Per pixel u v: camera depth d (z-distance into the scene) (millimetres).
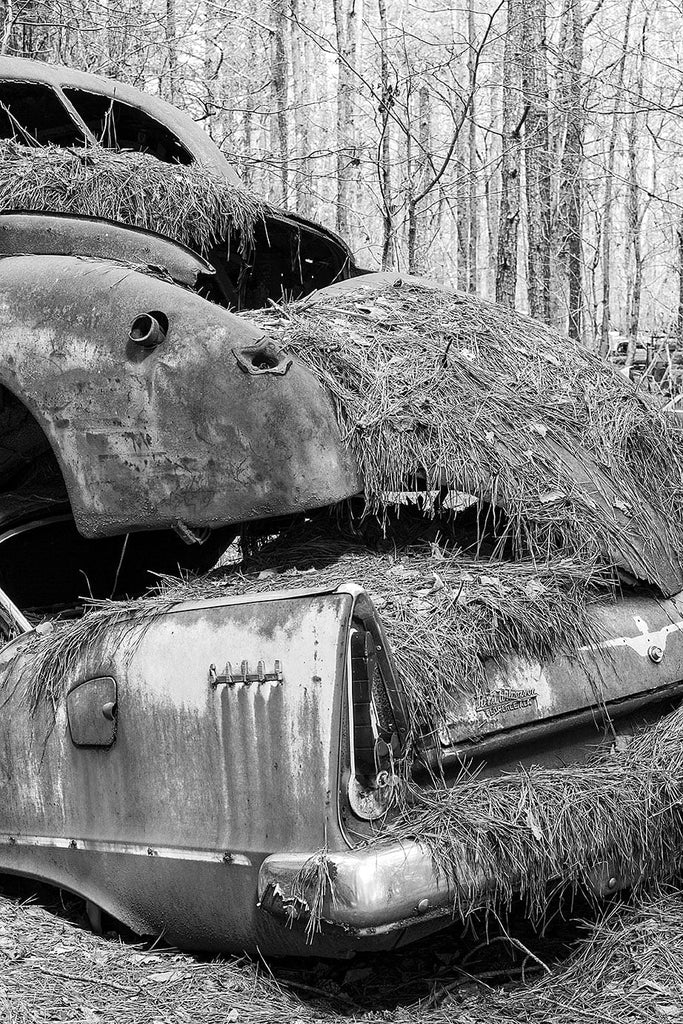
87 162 4258
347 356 3727
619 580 3562
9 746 3592
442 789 2891
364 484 3520
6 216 4117
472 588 3271
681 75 12148
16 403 4070
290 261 5117
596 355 4520
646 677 3449
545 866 2857
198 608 3168
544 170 14641
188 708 3066
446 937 3371
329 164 20438
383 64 10414
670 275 20578
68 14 10234
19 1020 2818
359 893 2590
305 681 2805
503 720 3037
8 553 4828
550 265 14875
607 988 2924
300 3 15906
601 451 3889
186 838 3055
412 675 2902
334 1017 2867
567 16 13289
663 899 3312
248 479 3492
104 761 3293
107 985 3051
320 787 2734
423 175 12789
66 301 3684
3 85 4895
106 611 3449
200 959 3227
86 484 3619
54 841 3430
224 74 11969
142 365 3562
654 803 3109
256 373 3494
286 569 3619
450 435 3582
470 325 4203
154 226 4191
